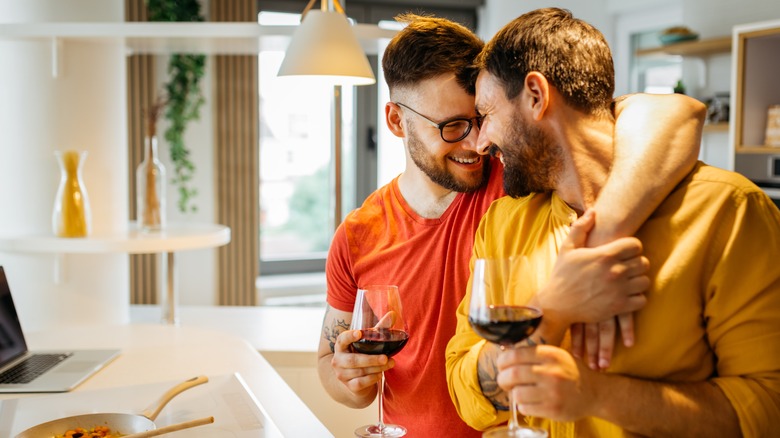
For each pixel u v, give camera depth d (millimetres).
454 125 1520
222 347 2400
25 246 2641
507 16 5258
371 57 5281
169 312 2996
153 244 2691
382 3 5285
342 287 1753
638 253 1093
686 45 4215
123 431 1501
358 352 1403
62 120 2752
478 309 1085
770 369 1075
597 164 1197
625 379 1081
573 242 1128
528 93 1175
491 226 1400
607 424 1171
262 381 2000
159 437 1520
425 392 1593
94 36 2635
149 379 2016
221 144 4910
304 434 1573
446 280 1584
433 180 1579
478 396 1231
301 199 5387
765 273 1101
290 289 5133
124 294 2973
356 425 2645
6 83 2721
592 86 1189
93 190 2869
